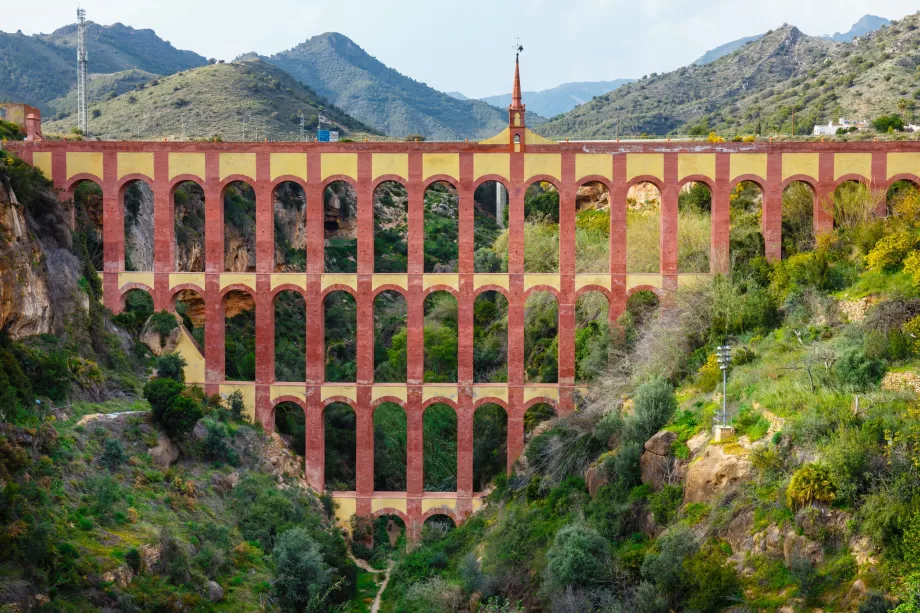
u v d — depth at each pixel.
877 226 55.09
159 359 59.75
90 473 44.56
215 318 62.50
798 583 33.56
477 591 48.59
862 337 44.84
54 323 54.91
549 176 61.75
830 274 53.66
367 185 61.69
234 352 73.94
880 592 31.05
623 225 62.19
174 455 52.03
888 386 40.47
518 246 61.94
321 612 47.88
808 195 67.06
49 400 48.50
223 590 43.16
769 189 62.06
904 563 31.30
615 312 62.41
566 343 62.09
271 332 62.50
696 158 61.97
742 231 66.25
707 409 45.75
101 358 57.78
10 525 35.84
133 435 50.19
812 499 34.94
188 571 41.91
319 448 62.28
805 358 45.12
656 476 44.72
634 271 70.38
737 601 34.62
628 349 61.53
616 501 45.81
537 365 72.00
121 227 62.81
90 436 47.81
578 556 40.84
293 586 47.12
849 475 34.38
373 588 56.09
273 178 61.91
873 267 52.09
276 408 68.44
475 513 61.09
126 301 69.06
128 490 45.78
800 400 40.75
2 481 38.16
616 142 62.00
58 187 62.28
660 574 37.34
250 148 61.88
